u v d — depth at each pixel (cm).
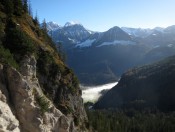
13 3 8300
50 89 7538
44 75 7450
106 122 14925
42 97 5038
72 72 9112
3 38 5819
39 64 7369
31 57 5950
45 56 7575
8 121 4025
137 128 18575
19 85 4516
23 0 9906
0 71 4531
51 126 5119
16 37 5878
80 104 9431
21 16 8750
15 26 6625
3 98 4253
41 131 4591
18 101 4472
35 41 7619
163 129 19100
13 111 4366
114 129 15338
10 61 4984
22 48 5850
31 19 9825
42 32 10175
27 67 5722
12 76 4556
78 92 9344
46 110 5019
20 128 4378
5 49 5375
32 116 4541
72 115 8281
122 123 18012
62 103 7919
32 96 4734
